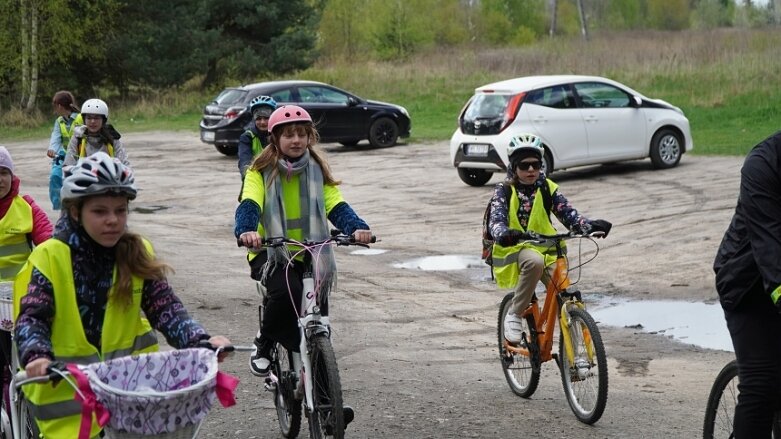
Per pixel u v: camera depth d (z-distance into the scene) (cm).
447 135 2780
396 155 2423
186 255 1310
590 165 1988
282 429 626
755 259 429
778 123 2419
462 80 3778
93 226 379
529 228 677
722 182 1692
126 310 390
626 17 8994
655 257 1183
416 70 3978
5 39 3969
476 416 667
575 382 664
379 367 792
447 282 1137
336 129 2545
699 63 3350
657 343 860
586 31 6006
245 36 4459
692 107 2712
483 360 820
